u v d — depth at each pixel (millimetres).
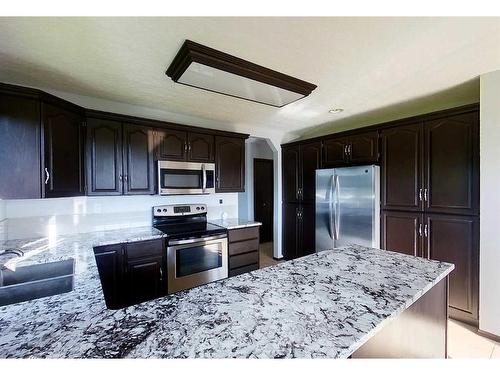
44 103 1877
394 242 2705
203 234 2689
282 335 697
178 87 2230
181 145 2889
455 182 2270
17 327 747
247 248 3104
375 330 739
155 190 2713
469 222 2184
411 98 2521
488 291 1998
